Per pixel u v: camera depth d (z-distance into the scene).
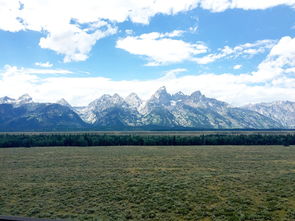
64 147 132.00
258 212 23.98
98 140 146.88
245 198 29.19
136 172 50.53
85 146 140.75
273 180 40.00
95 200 28.98
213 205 26.52
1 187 35.47
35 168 56.31
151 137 159.25
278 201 27.94
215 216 23.28
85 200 29.02
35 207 25.78
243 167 57.09
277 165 60.66
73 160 72.06
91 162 67.38
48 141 141.00
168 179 41.72
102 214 23.97
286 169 53.78
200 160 71.81
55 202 28.12
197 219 22.58
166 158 77.81
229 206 26.06
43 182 39.66
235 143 155.25
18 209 25.11
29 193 32.00
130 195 31.00
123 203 27.78
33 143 137.75
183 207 25.81
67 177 44.06
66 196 30.64
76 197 30.19
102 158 77.81
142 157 81.00
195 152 100.31
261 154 90.62
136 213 24.20
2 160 71.88
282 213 23.94
